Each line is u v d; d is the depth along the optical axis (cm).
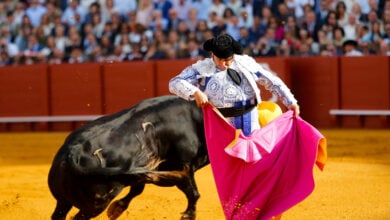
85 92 2808
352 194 1548
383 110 2592
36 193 1670
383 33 2689
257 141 1075
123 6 3047
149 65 2725
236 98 1091
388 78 2581
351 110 2630
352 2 2756
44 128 2862
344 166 1880
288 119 1098
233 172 1090
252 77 1094
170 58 2820
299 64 2672
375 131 2530
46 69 2848
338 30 2712
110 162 1083
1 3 3256
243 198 1091
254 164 1077
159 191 1633
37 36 3080
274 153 1087
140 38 2895
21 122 2889
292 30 2744
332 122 2653
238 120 1096
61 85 2834
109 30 2933
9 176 1895
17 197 1619
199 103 1073
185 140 1177
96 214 1086
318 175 1769
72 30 3006
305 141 1088
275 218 1141
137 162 1116
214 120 1076
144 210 1471
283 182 1092
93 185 1059
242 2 2867
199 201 1534
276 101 2467
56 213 1119
